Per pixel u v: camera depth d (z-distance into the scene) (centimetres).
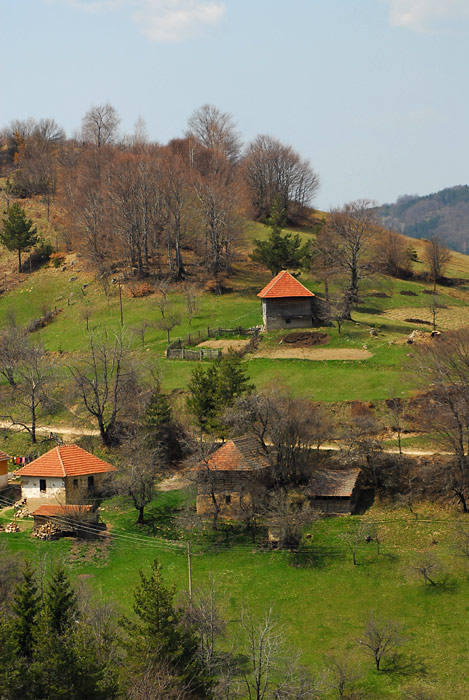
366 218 13638
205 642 5869
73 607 5853
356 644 6372
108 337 13400
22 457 10050
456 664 6078
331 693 5794
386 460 8625
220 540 8131
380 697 5706
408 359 10806
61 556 7875
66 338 13812
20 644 5616
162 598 5550
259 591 7219
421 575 7262
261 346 11956
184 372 11350
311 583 7319
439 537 7788
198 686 5288
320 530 8094
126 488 8512
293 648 6281
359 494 8575
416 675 5953
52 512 8425
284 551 7856
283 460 8838
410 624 6644
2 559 7038
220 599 7062
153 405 9738
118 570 7644
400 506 8312
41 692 4744
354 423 9112
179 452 9688
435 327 13075
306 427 8881
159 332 13412
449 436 8525
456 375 9694
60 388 11731
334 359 11094
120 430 10150
